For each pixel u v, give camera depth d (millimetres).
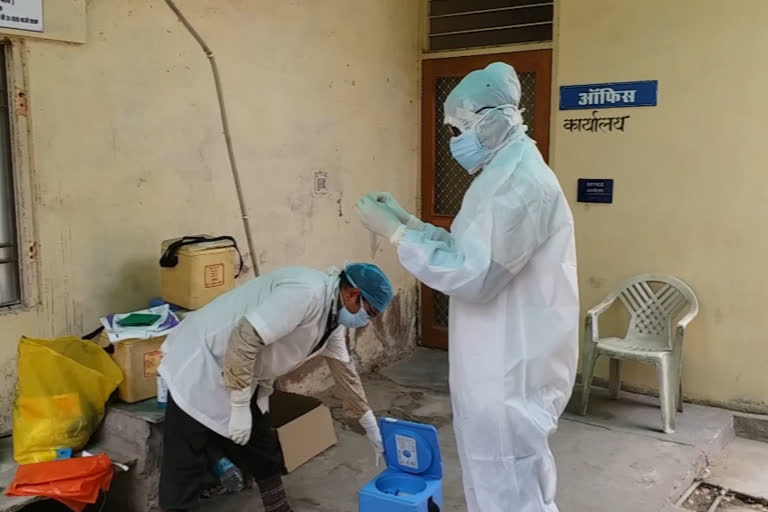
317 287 2258
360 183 4215
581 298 4180
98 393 2582
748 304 3711
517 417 2062
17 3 2502
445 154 4641
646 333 3875
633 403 3934
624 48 3889
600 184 4043
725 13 3598
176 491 2344
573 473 3121
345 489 2934
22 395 2488
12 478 2352
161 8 3016
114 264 2934
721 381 3832
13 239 2666
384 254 4480
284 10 3582
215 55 3264
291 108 3680
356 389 2639
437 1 4559
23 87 2580
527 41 4285
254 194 3527
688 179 3795
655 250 3930
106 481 2414
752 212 3645
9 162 2629
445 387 4137
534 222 1993
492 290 2004
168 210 3127
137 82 2955
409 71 4547
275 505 2516
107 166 2875
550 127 4203
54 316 2752
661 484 3029
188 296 2809
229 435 2299
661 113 3826
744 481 3250
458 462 3193
